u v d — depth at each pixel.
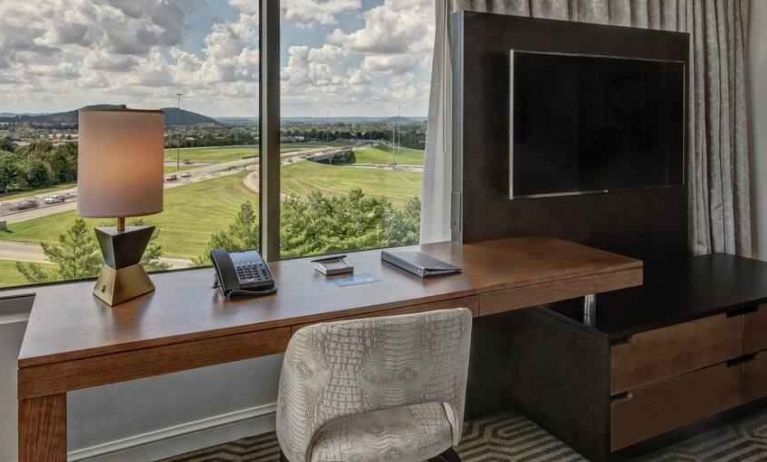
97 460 2.06
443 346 1.41
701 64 3.15
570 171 2.61
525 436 2.37
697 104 3.15
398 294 1.68
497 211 2.51
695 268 2.89
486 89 2.42
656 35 2.88
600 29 2.70
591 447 2.13
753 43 3.43
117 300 1.58
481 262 2.06
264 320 1.47
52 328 1.40
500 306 1.80
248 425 2.34
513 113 2.43
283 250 2.43
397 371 1.37
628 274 2.04
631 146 2.78
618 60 2.68
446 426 1.51
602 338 2.04
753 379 2.43
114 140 1.54
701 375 2.27
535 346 2.36
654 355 2.13
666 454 2.23
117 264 1.61
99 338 1.34
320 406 1.35
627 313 2.21
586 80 2.60
